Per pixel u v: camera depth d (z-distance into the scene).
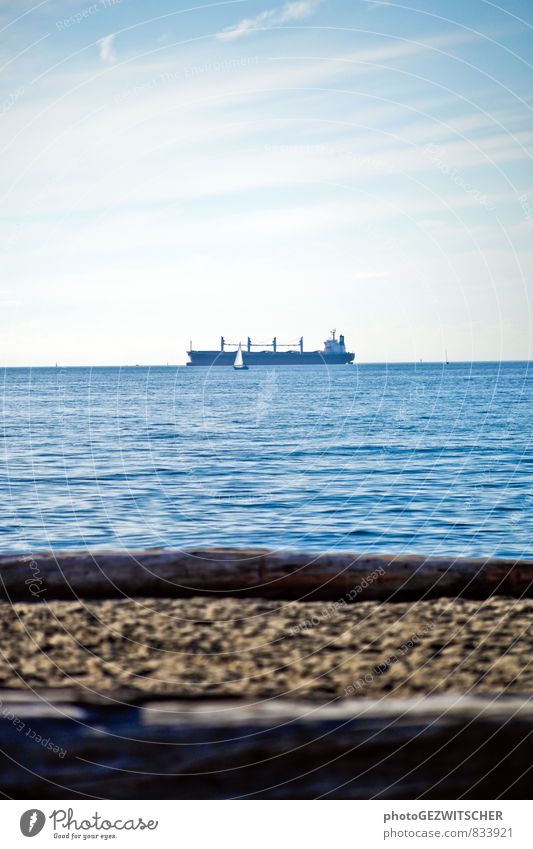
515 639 4.64
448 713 3.31
